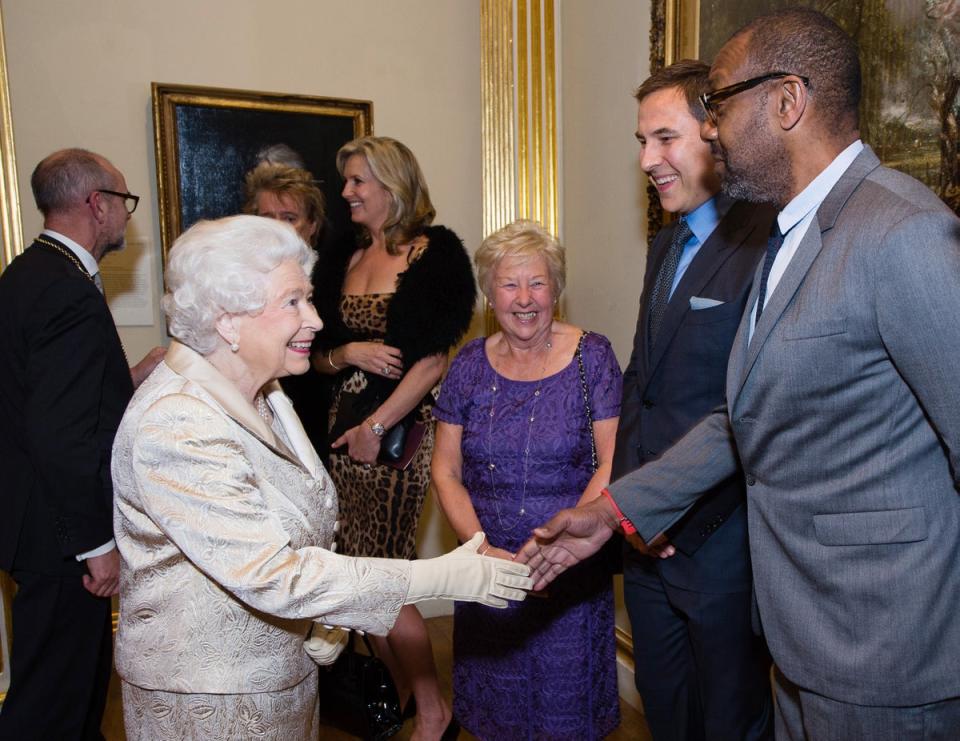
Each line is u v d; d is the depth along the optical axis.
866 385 1.27
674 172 1.92
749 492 1.48
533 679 2.12
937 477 1.27
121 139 3.43
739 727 1.85
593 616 2.12
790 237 1.43
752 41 1.37
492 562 1.51
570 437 2.12
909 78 1.92
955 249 1.17
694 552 1.83
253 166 3.57
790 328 1.33
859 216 1.27
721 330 1.77
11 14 3.24
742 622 1.83
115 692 3.27
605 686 2.16
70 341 2.13
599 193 3.27
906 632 1.27
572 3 3.38
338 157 2.96
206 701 1.37
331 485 1.60
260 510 1.31
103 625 2.36
